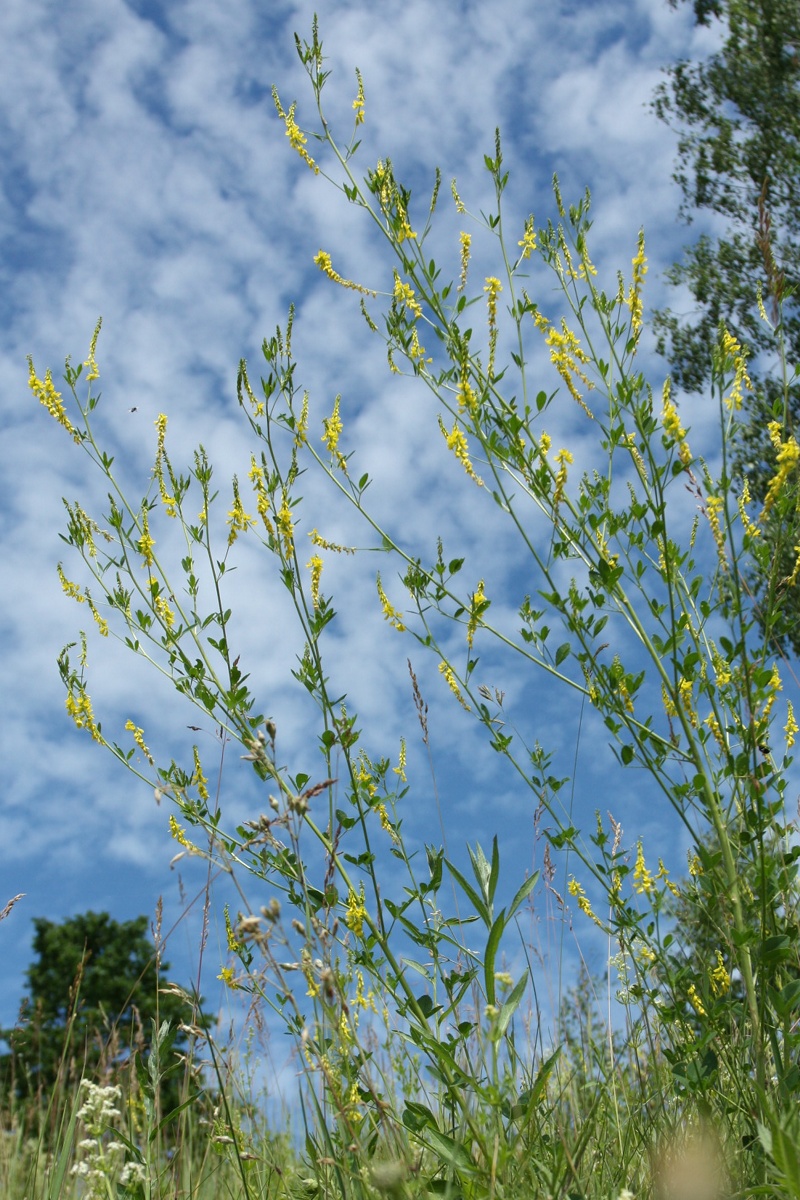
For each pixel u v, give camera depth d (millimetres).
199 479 3055
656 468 2562
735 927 2404
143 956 12883
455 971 2424
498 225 3047
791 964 2598
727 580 2639
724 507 2434
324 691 2652
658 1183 2139
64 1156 2684
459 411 2975
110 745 2959
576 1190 2127
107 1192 2115
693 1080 2324
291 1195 2361
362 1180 1948
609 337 2934
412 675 2824
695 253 12273
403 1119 2180
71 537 3105
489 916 1960
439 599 3051
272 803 2047
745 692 2398
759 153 12375
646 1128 2537
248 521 2932
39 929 12922
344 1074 2158
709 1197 2084
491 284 3008
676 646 2555
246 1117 2797
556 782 2936
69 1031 3211
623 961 2971
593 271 2984
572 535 2854
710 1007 2439
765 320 2500
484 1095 1883
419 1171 2006
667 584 2566
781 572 2639
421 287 2959
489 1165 1855
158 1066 2352
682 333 12289
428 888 2561
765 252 2475
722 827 2482
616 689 2713
